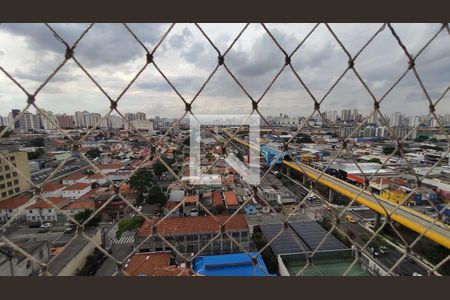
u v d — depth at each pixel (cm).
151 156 174
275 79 180
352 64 182
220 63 170
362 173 206
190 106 174
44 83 145
